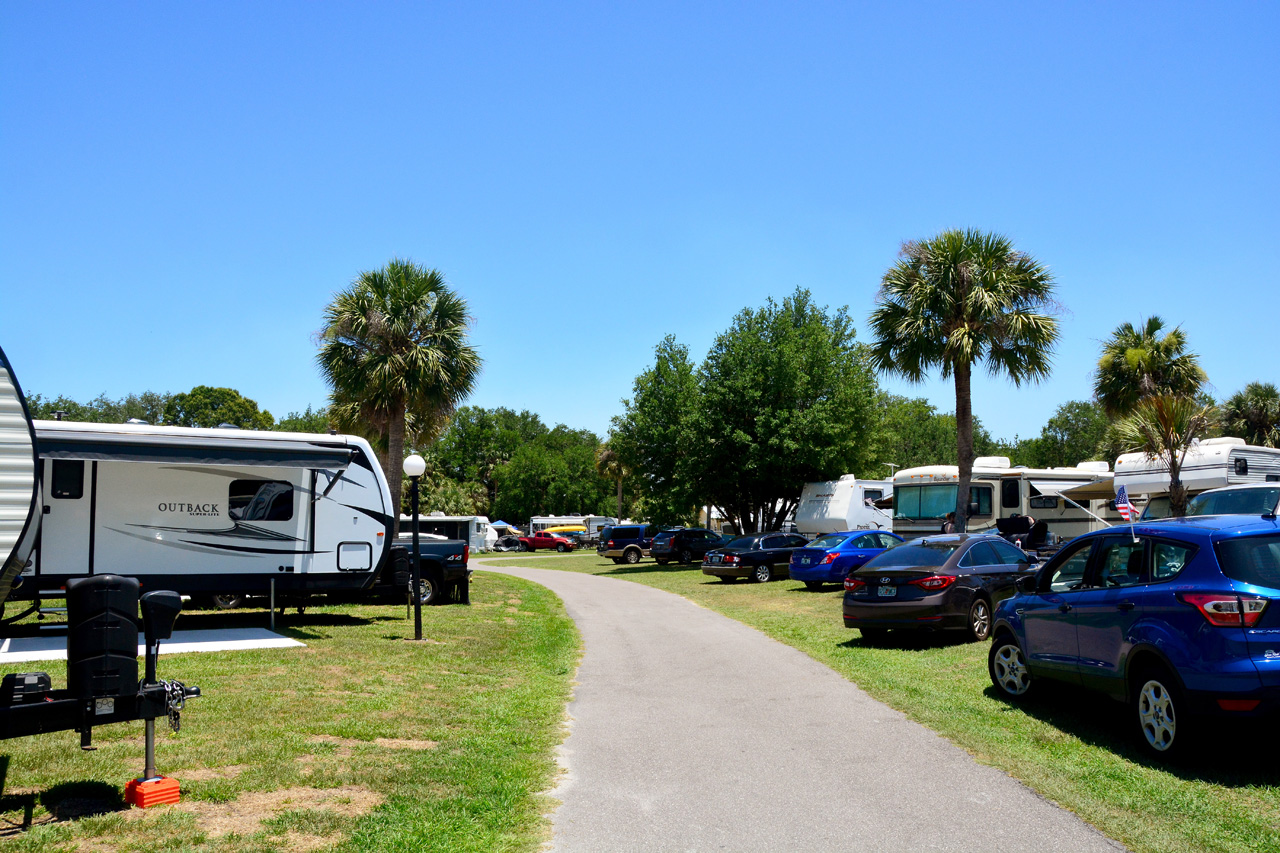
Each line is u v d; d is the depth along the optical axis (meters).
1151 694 6.30
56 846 4.58
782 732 7.52
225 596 16.14
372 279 22.38
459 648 12.03
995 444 76.31
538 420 106.38
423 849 4.71
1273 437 29.75
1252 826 5.00
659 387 38.50
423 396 22.38
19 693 4.89
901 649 11.84
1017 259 19.55
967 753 6.72
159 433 13.16
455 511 62.47
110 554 12.74
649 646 13.15
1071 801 5.50
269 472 13.81
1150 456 18.34
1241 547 5.94
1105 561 7.21
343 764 6.20
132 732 6.92
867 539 22.17
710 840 4.99
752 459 31.56
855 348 33.41
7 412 5.12
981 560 12.57
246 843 4.67
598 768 6.49
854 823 5.23
